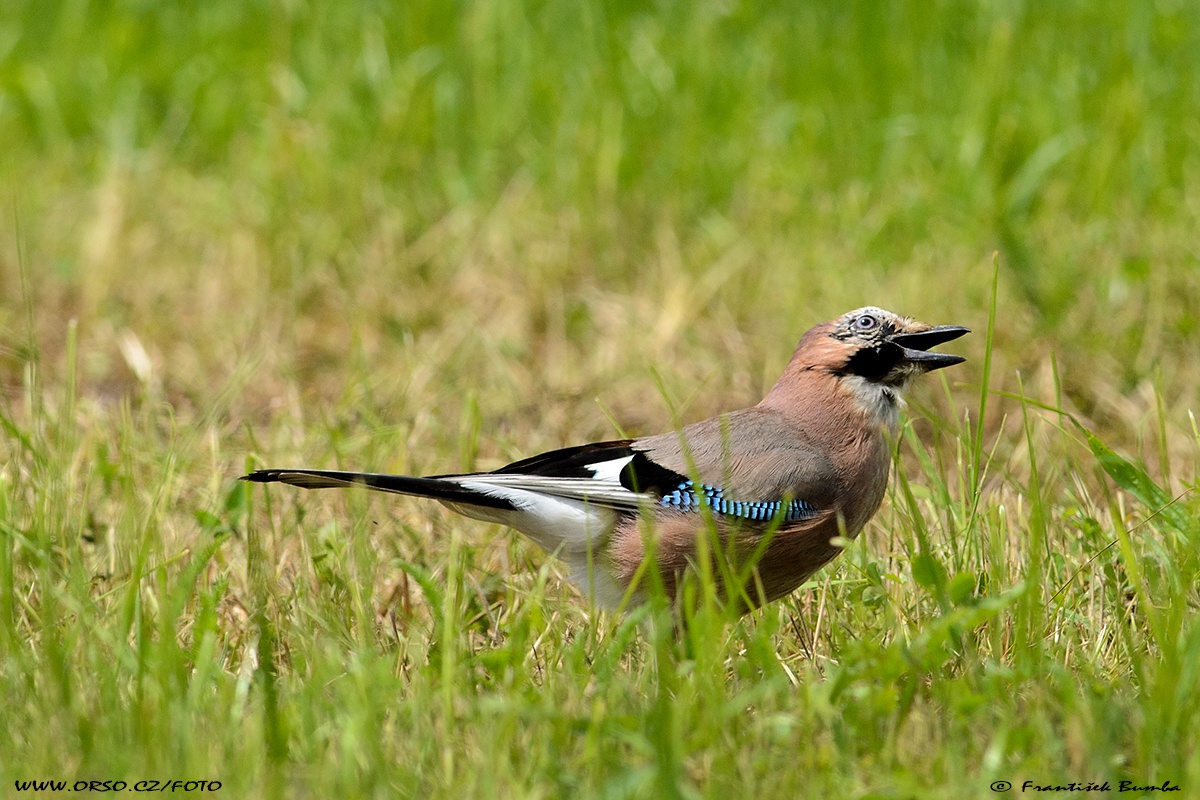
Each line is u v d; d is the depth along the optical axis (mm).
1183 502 9023
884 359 8828
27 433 9891
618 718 6637
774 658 7328
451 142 15852
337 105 16047
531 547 9492
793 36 16578
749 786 6270
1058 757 6414
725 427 8211
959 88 15469
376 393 12016
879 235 14008
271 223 14484
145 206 15258
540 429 11742
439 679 7426
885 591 8156
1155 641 7734
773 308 13320
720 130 15742
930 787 6309
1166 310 12492
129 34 17703
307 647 7426
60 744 6504
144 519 9148
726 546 8359
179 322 13656
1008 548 8828
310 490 10055
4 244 14617
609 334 13289
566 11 17266
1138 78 14914
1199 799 6070
